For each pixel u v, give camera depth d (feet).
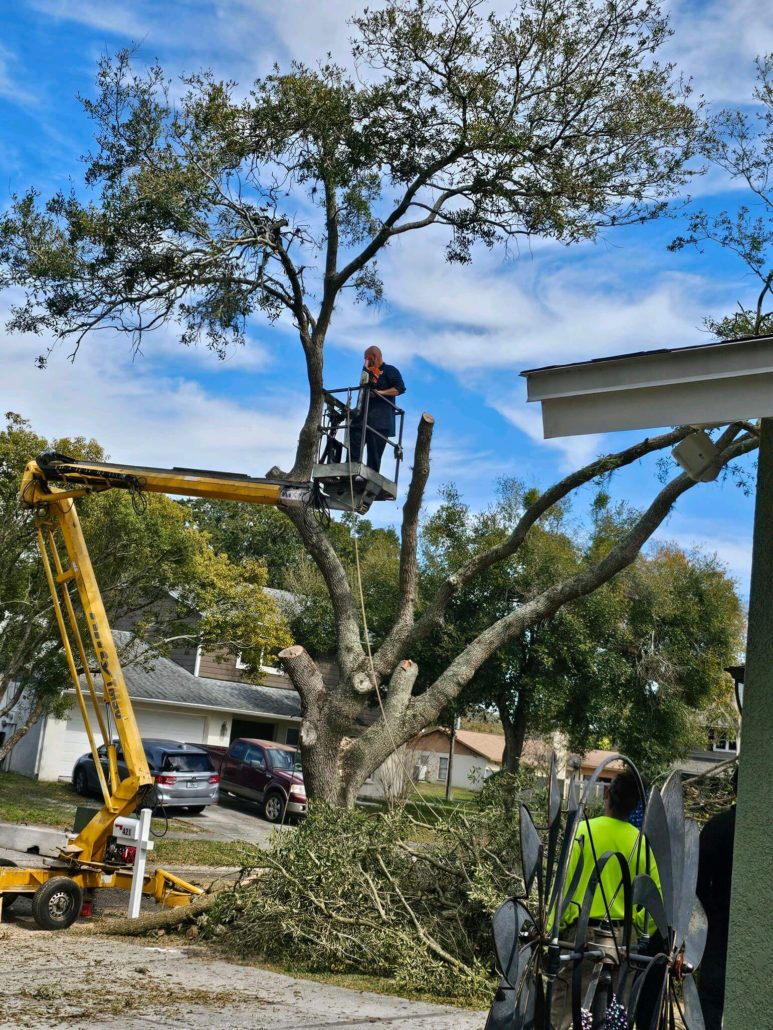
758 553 12.51
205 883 41.47
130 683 97.14
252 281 46.26
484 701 90.02
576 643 86.17
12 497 65.41
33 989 20.49
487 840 26.99
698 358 11.59
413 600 45.14
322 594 109.60
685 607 89.20
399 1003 21.53
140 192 43.19
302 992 21.94
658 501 41.32
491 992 22.95
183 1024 18.03
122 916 36.50
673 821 11.49
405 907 25.95
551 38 41.98
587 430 12.35
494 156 43.78
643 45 42.39
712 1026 14.35
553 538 90.12
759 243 41.50
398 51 42.86
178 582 77.15
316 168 44.32
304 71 44.06
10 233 44.73
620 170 43.83
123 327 46.75
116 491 69.46
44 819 63.46
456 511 91.15
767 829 11.75
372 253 45.42
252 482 36.60
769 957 11.44
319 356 45.39
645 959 11.15
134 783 36.01
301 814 83.35
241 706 104.94
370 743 43.21
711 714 106.01
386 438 38.78
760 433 12.77
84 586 38.29
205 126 43.88
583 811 11.41
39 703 72.18
